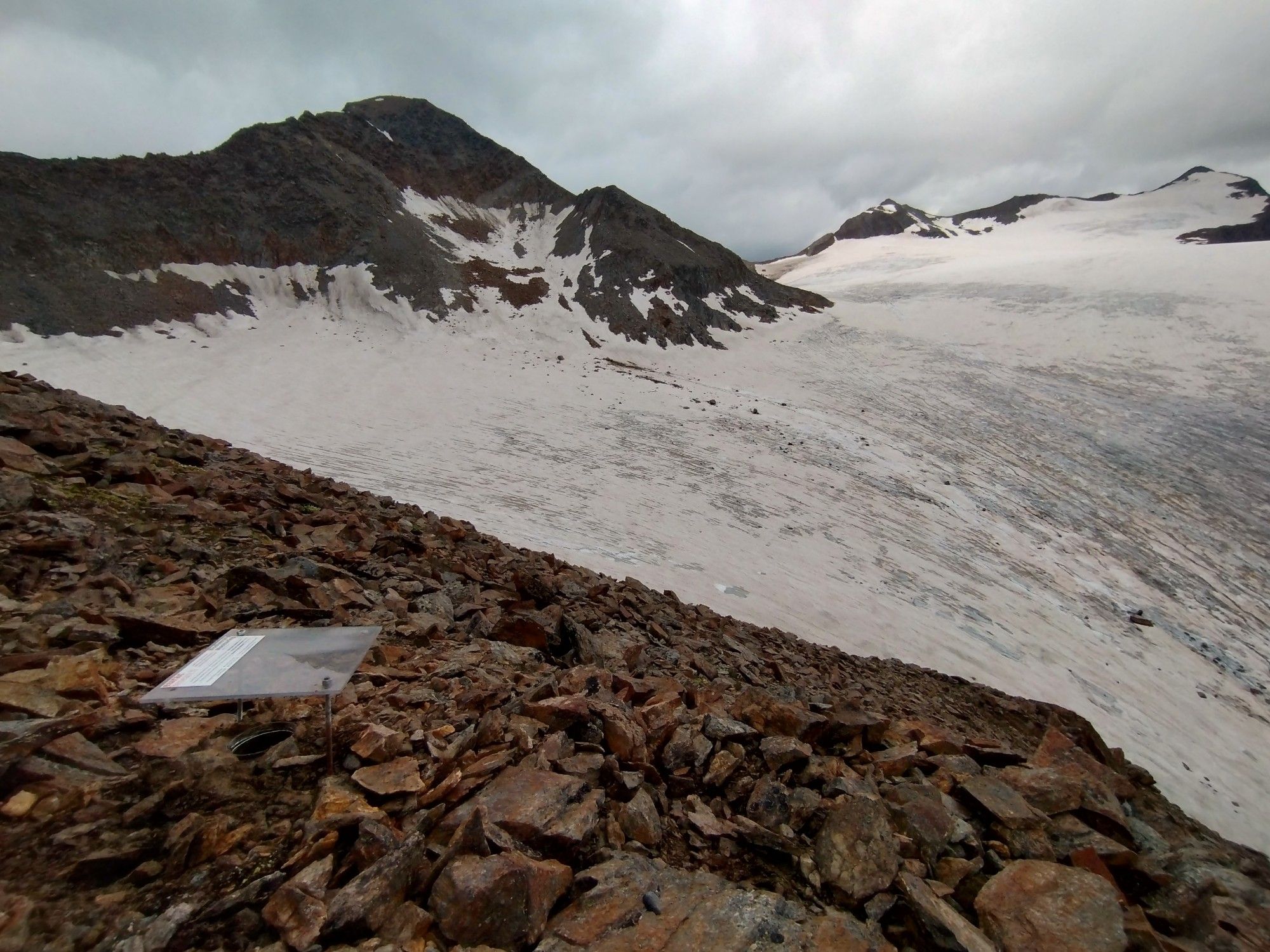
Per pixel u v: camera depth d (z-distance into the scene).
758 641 14.48
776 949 3.31
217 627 5.67
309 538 9.36
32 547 5.89
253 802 3.64
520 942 3.12
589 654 8.29
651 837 4.23
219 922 2.82
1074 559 32.56
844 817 4.64
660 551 25.92
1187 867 4.84
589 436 41.34
